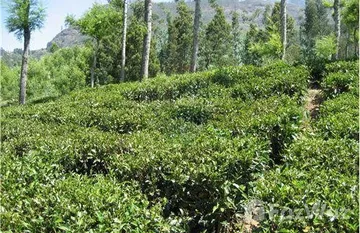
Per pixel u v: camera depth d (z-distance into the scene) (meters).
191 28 64.06
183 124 10.64
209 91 14.52
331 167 6.12
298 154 6.82
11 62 126.69
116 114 11.68
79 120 12.15
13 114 15.50
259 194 5.05
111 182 5.80
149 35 23.66
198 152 6.70
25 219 4.62
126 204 4.90
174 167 6.38
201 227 6.42
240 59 65.31
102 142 8.15
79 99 16.77
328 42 25.39
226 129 8.12
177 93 15.91
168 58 64.31
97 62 54.72
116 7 30.02
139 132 9.24
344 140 7.23
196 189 6.20
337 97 12.02
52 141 8.66
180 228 5.37
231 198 6.16
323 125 8.72
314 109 13.94
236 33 70.56
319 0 68.00
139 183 6.55
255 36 60.97
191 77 17.03
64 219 4.55
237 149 6.76
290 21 62.09
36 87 51.38
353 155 6.42
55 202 4.90
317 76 17.94
